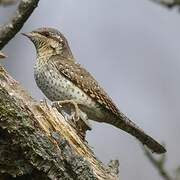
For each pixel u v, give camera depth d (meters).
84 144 7.59
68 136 7.34
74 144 7.38
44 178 6.62
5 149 6.49
